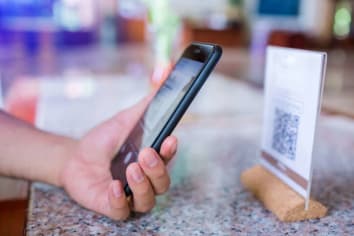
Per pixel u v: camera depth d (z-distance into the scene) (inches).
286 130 16.2
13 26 172.6
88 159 17.5
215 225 15.0
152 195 14.6
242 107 39.5
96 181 16.5
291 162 15.9
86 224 15.0
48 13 182.7
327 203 16.7
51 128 30.4
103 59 102.0
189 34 203.2
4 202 18.4
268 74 17.8
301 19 246.2
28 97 44.3
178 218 15.5
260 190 17.0
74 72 69.5
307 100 14.9
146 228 14.7
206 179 19.8
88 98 43.9
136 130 17.3
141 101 18.6
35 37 177.5
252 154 24.1
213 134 28.9
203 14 239.9
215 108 38.5
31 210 16.1
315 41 231.8
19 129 19.6
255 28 229.3
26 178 18.5
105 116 34.7
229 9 242.1
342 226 14.8
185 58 17.4
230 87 53.4
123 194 14.2
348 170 20.9
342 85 62.1
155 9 45.1
